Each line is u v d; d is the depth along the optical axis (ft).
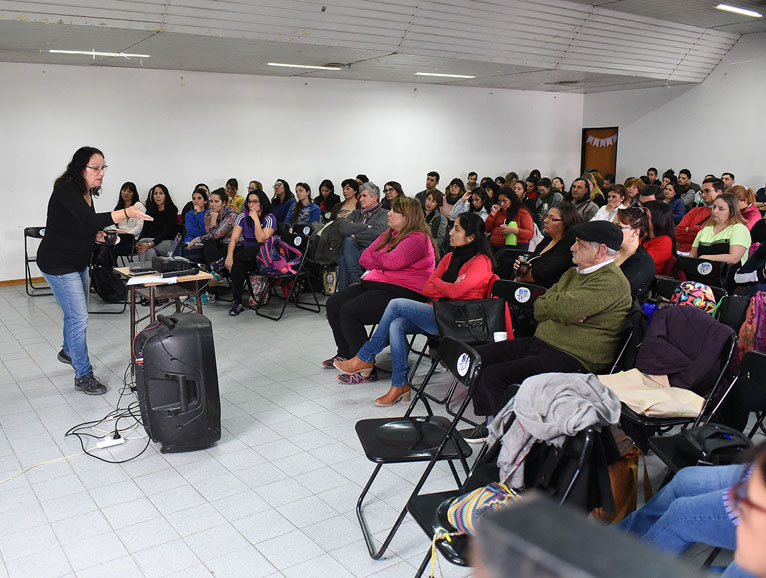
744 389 9.21
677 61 35.14
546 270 14.11
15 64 26.12
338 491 9.70
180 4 19.80
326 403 13.24
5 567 7.85
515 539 1.20
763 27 33.45
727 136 37.47
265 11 21.27
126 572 7.76
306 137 33.68
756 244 16.93
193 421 10.79
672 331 9.78
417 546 8.27
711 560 6.72
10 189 26.76
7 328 19.47
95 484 9.92
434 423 8.93
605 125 44.06
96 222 12.64
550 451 6.30
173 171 30.17
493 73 32.78
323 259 22.12
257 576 7.68
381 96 35.88
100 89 27.94
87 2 18.60
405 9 23.68
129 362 15.84
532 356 10.61
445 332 11.83
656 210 14.89
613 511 6.24
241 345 17.54
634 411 8.89
